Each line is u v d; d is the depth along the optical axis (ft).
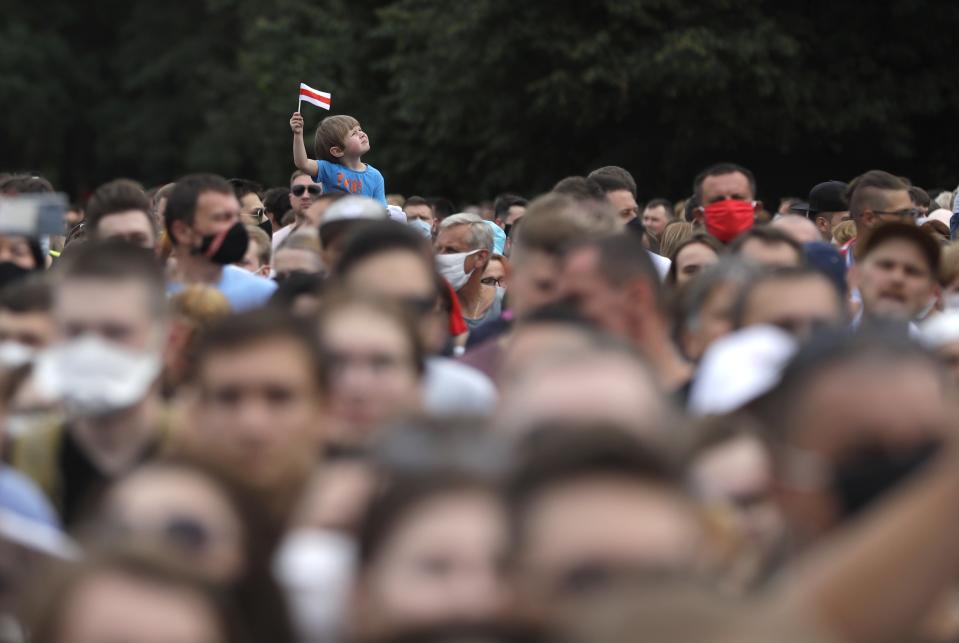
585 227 57.36
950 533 25.52
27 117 547.08
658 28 305.94
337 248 68.85
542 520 25.05
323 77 381.81
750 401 37.78
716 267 60.13
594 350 34.63
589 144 340.80
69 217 220.43
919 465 29.84
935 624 27.22
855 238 98.84
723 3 305.12
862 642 25.59
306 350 41.24
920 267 70.28
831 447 30.37
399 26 348.38
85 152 575.38
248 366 40.50
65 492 48.19
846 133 325.62
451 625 27.14
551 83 312.91
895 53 321.52
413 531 27.71
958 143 333.01
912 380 30.19
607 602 19.66
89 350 47.32
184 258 76.79
